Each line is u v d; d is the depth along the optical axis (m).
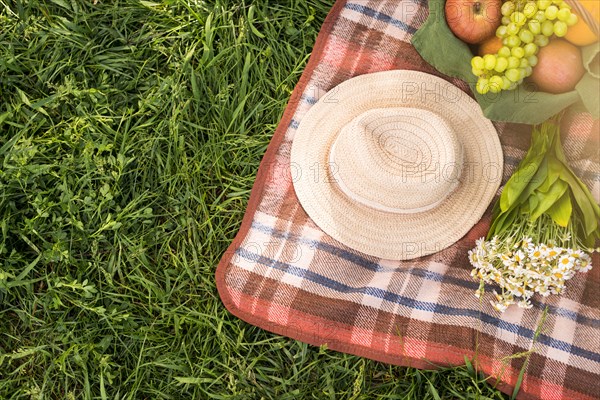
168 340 1.62
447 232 1.62
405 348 1.58
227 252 1.63
